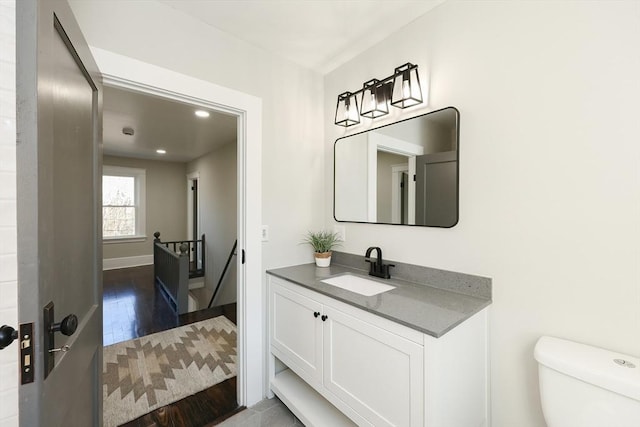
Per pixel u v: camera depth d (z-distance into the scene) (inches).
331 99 86.3
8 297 25.9
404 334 42.9
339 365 53.9
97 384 47.9
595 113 41.7
